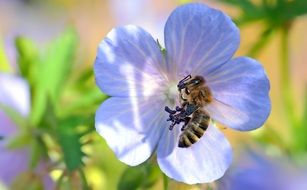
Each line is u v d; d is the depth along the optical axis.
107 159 0.29
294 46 0.45
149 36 0.24
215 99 0.24
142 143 0.24
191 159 0.24
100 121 0.24
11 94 0.27
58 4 0.43
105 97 0.28
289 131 0.30
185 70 0.24
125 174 0.25
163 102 0.25
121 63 0.24
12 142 0.27
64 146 0.26
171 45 0.24
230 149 0.24
